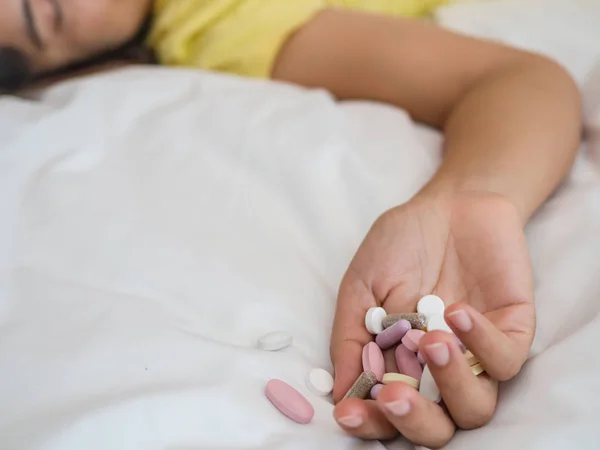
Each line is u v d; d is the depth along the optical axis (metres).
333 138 0.38
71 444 0.24
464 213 0.30
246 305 0.31
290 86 0.45
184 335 0.28
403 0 0.55
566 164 0.36
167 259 0.33
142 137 0.39
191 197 0.36
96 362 0.27
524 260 0.29
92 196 0.35
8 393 0.26
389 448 0.26
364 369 0.28
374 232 0.31
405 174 0.37
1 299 0.30
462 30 0.50
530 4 0.49
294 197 0.36
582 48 0.46
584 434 0.24
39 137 0.37
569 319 0.29
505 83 0.40
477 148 0.35
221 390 0.26
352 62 0.47
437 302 0.29
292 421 0.26
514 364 0.26
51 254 0.32
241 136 0.39
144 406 0.25
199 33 0.51
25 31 0.48
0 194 0.34
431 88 0.45
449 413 0.26
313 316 0.31
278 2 0.49
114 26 0.51
